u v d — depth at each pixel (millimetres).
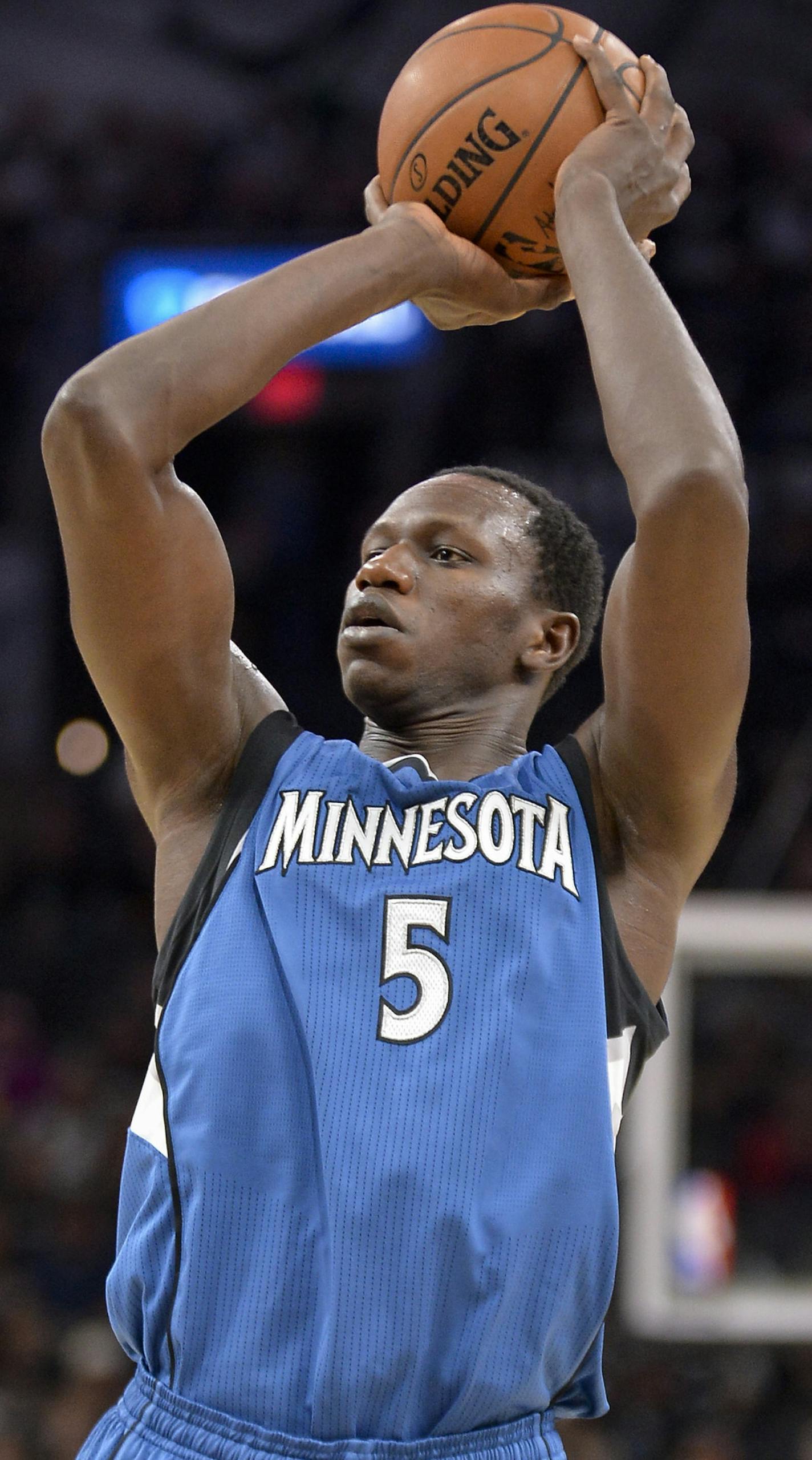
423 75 3836
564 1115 3055
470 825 3277
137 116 22578
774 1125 12375
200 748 3492
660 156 3799
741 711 3367
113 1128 14812
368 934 3152
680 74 21906
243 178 21375
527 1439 3023
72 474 3184
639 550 3258
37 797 18953
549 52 3795
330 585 19516
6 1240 13391
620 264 3516
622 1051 3211
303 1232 2965
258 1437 2889
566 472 18484
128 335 20281
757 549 18219
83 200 20984
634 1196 9000
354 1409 2867
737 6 21984
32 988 17203
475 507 3684
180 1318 2990
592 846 3365
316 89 22453
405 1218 2924
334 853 3248
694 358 3414
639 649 3307
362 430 19828
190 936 3279
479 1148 2979
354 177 21203
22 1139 14680
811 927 8992
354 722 18906
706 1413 11664
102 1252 13461
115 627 3318
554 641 3703
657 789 3410
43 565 19750
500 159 3734
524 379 19312
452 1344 2906
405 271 3631
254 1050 3088
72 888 18422
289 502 19781
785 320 19359
